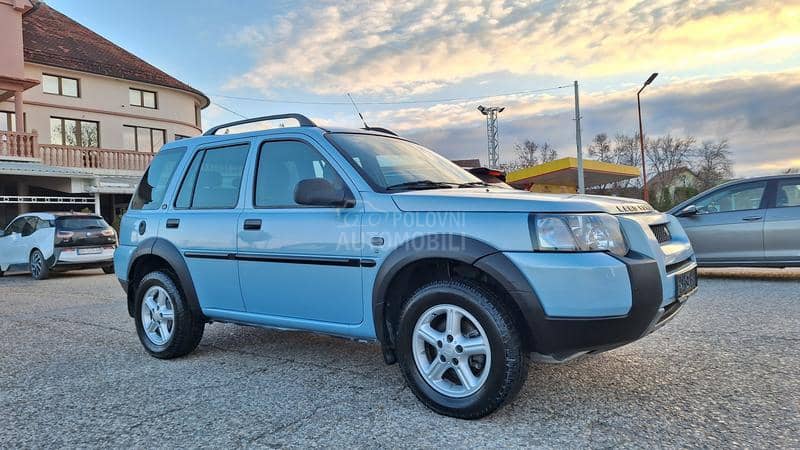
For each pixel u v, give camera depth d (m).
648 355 4.30
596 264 2.85
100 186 20.59
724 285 7.92
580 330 2.85
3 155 19.45
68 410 3.46
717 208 8.57
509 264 2.95
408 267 3.34
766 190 8.21
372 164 3.84
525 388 3.62
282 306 3.95
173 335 4.54
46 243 12.21
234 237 4.17
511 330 3.00
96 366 4.48
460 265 3.26
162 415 3.33
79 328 6.14
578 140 25.75
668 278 3.17
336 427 3.08
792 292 7.07
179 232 4.57
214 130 4.88
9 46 19.92
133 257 4.91
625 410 3.20
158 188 4.98
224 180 4.46
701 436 2.82
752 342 4.61
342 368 4.24
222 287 4.29
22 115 20.38
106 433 3.08
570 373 3.90
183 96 29.36
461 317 3.19
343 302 3.61
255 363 4.43
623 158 61.09
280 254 3.88
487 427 3.02
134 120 26.84
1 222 20.77
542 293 2.88
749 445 2.70
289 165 4.06
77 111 24.72
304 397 3.59
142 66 28.39
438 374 3.26
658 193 40.25
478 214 3.14
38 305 8.16
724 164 58.12
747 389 3.47
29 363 4.62
